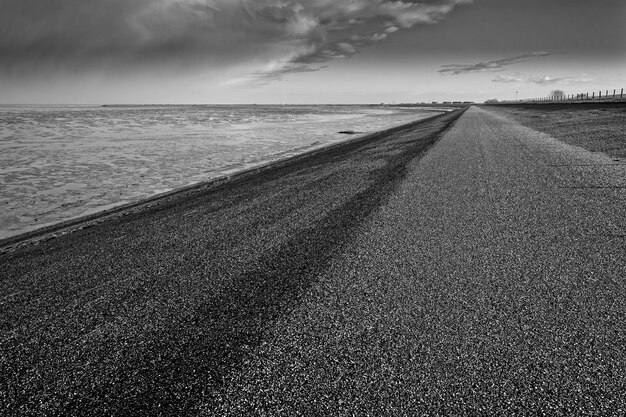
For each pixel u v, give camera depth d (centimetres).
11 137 2689
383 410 186
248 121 5044
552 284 302
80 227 677
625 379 197
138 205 845
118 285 374
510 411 180
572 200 532
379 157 1208
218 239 500
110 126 3972
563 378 200
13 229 719
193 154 1789
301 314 284
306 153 1702
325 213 573
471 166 862
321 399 196
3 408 212
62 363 250
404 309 280
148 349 257
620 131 1386
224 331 270
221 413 192
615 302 269
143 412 198
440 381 203
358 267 359
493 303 280
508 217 476
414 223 477
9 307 348
